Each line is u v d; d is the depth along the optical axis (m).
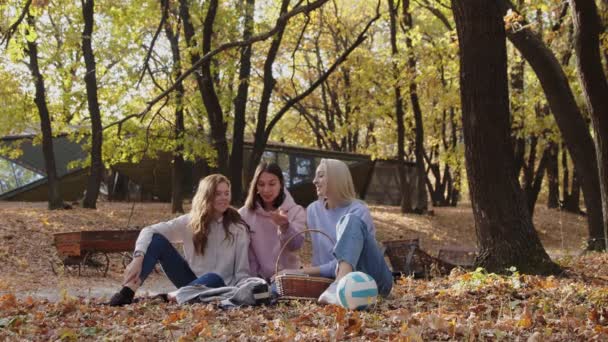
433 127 38.81
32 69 23.56
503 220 12.06
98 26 24.83
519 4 18.88
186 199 33.28
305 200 37.25
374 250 7.08
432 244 28.94
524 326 5.82
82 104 24.61
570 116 17.53
